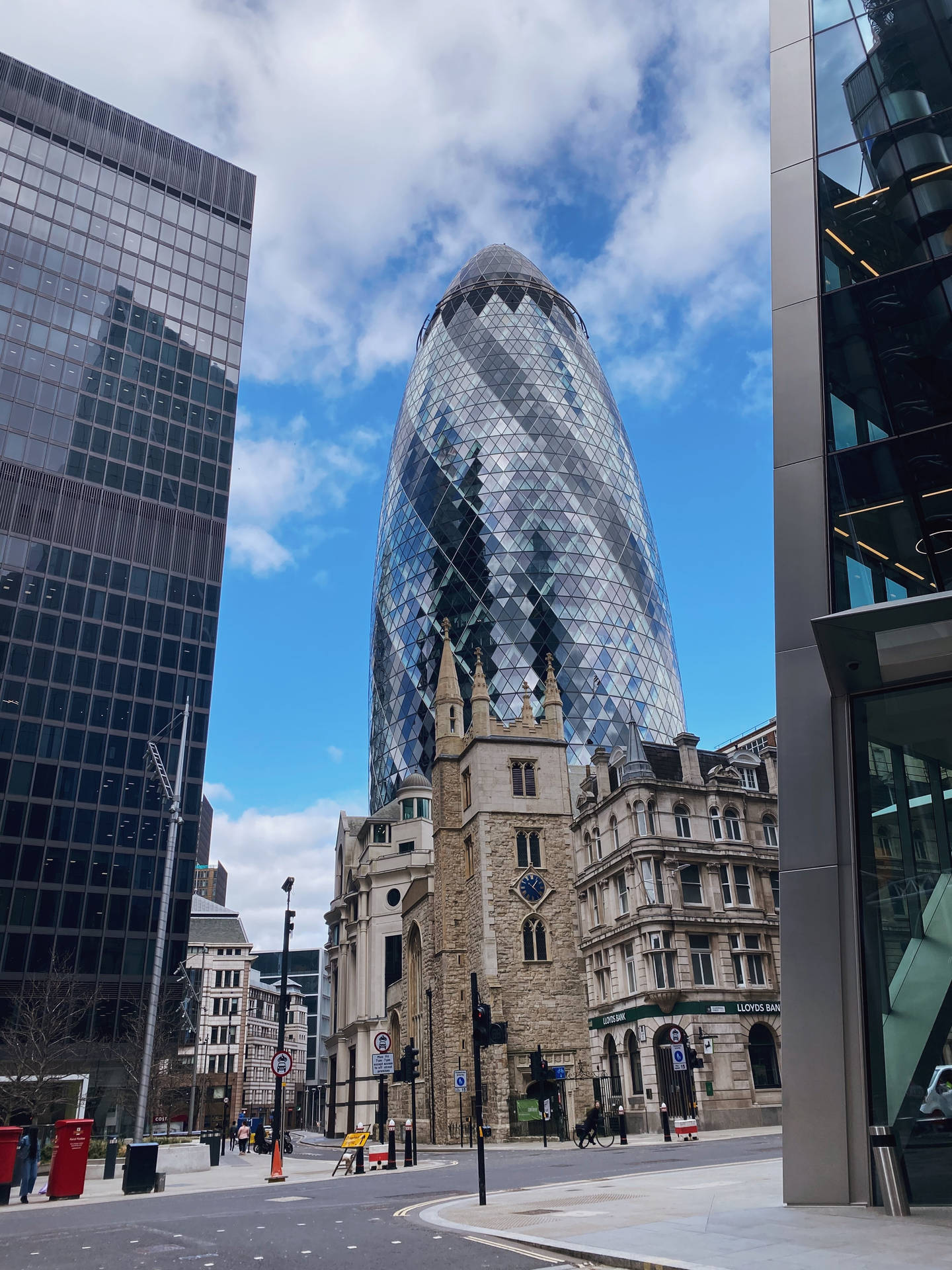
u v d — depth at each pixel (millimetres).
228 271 126938
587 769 88875
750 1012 48969
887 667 16000
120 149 122562
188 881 94750
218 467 116188
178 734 100062
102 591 102500
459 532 144250
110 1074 80688
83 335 111312
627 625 140625
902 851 15586
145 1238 14516
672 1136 43094
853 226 19734
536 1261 10750
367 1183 26234
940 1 20328
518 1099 57219
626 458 162500
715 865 51875
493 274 172000
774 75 22047
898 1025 14734
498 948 60781
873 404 18344
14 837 88562
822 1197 14352
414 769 134000
